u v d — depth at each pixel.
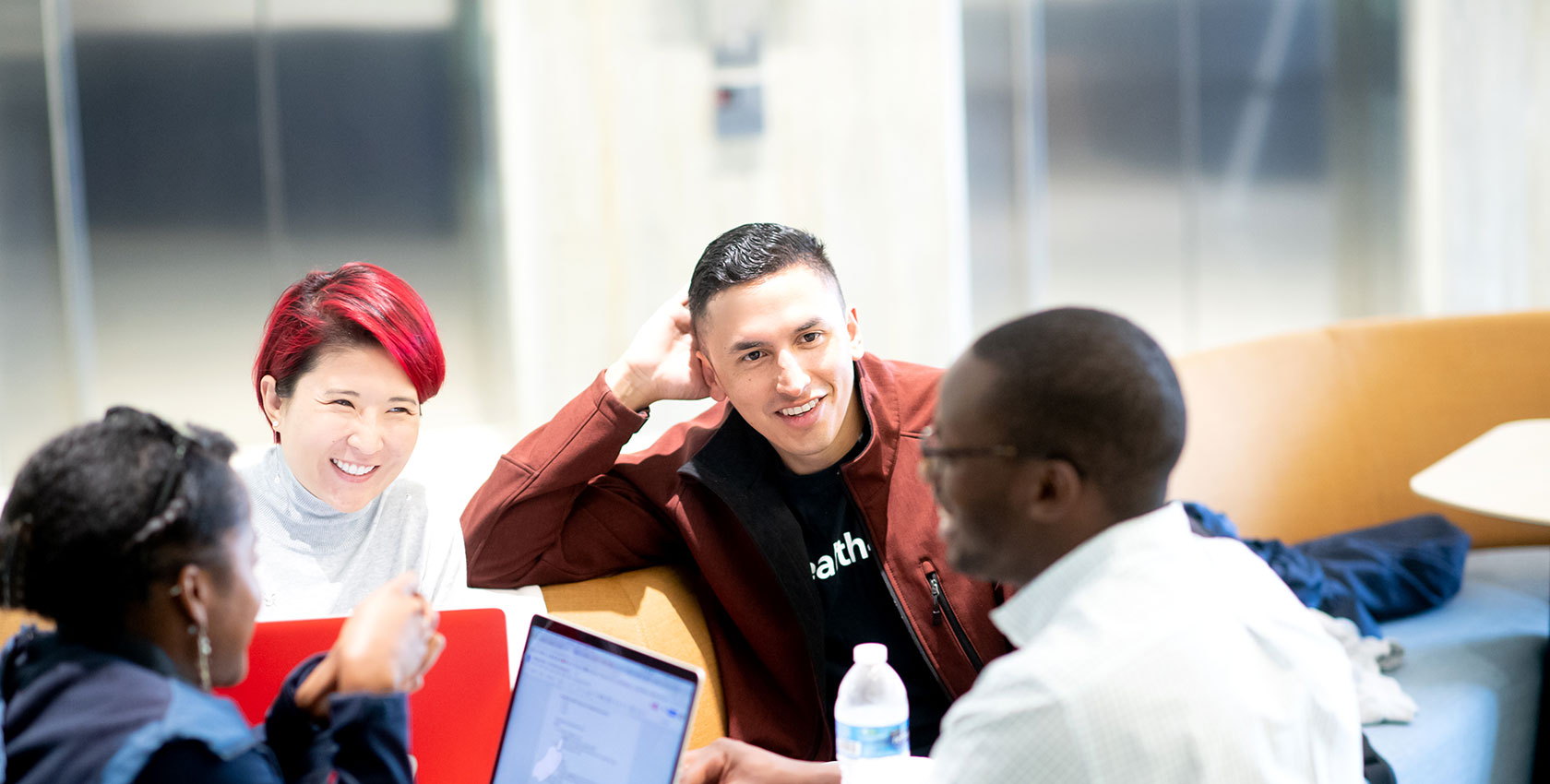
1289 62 5.42
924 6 4.67
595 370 4.49
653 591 2.00
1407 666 2.47
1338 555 2.77
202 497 1.05
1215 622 1.06
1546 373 3.18
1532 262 5.80
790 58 4.57
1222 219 5.43
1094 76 5.13
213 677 1.11
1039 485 1.08
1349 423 3.20
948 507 1.12
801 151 4.62
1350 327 3.29
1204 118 5.33
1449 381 3.23
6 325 4.07
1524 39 5.64
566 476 1.89
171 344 4.24
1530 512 2.30
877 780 1.45
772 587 1.89
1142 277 5.36
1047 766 1.01
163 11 4.07
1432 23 5.53
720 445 1.87
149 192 4.14
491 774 1.47
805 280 1.73
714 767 1.45
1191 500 2.86
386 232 4.37
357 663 1.13
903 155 4.72
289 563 1.71
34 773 0.98
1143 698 1.01
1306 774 1.10
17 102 3.97
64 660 1.04
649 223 4.48
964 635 1.82
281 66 4.19
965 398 1.09
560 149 4.36
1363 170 5.62
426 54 4.31
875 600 1.88
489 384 4.54
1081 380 1.05
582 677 1.35
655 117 4.45
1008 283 5.18
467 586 1.90
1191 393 2.94
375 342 1.64
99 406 4.20
